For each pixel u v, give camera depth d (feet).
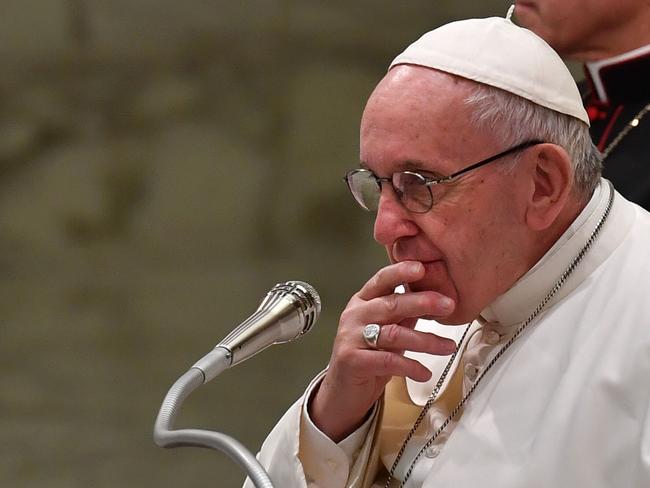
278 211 90.07
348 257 88.43
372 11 92.48
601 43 33.71
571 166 23.11
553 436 22.77
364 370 23.71
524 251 23.75
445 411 25.91
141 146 92.38
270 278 88.22
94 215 91.09
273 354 83.20
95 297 88.58
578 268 24.40
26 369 84.99
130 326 87.20
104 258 89.86
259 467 19.48
